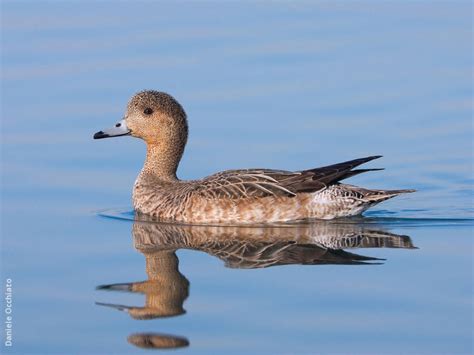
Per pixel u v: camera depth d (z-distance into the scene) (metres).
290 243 16.89
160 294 14.56
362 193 18.48
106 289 14.93
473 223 18.20
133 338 13.22
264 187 18.17
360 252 16.28
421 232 17.55
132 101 19.67
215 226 18.06
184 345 13.00
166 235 17.52
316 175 18.34
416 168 21.86
